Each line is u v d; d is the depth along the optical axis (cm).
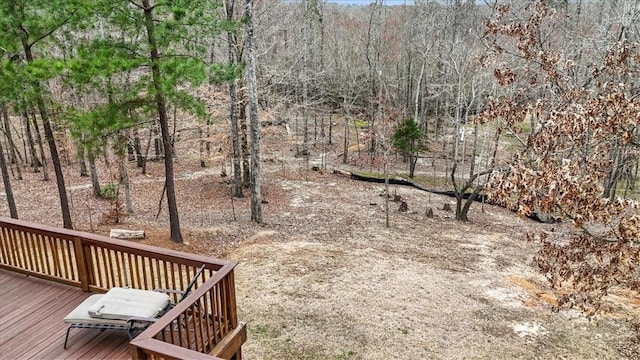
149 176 2281
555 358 840
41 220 1511
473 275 1222
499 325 946
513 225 1847
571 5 1914
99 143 1167
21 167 2342
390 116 2348
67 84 1132
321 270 1148
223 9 1828
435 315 965
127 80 1275
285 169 2591
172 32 1089
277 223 1645
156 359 363
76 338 512
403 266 1232
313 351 812
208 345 480
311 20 3083
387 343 848
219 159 2433
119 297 507
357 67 3238
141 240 1273
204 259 519
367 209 1941
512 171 634
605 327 955
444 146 2975
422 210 2003
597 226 870
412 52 3091
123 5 1049
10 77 993
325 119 3641
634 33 1273
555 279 753
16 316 555
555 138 643
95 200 1823
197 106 1192
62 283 633
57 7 1012
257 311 931
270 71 2041
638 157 820
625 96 641
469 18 2758
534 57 825
